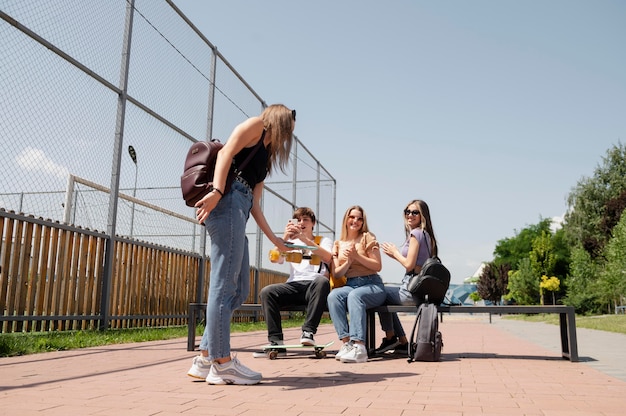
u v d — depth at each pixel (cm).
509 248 5519
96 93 562
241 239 242
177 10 725
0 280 462
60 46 504
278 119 264
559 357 400
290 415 172
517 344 557
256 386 237
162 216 743
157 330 631
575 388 238
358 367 322
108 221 601
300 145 1311
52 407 183
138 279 668
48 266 521
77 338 475
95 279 584
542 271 3844
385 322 413
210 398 204
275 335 383
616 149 3444
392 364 341
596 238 3216
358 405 192
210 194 228
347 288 378
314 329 377
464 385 246
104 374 279
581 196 3416
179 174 729
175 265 758
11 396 207
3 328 469
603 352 443
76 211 612
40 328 507
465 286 4953
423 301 384
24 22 459
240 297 255
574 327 367
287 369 309
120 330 607
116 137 599
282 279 1240
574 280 2792
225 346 241
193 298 808
